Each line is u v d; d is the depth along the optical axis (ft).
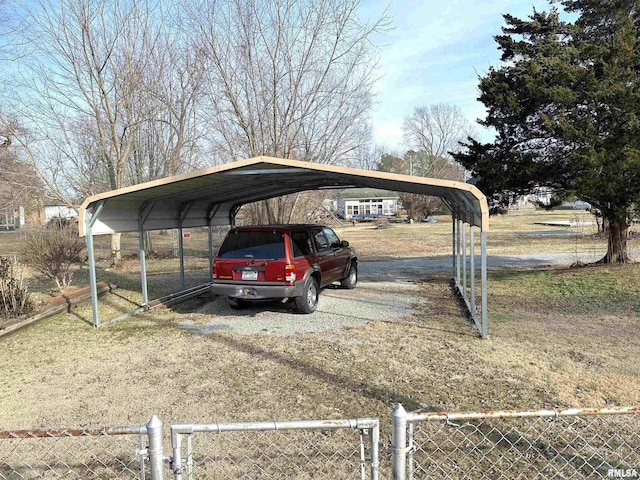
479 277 39.52
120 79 49.29
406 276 42.29
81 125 51.67
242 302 29.63
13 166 50.39
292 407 14.44
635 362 17.81
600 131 31.07
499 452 11.37
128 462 11.51
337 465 11.08
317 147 49.06
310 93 47.62
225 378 17.24
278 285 25.86
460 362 18.33
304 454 11.64
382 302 30.81
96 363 19.54
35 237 36.11
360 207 196.75
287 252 25.91
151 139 58.18
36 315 26.89
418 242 79.66
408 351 19.95
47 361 20.01
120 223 28.81
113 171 52.65
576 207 105.91
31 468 11.30
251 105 47.03
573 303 28.27
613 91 27.86
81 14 45.70
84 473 11.03
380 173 20.75
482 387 15.67
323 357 19.39
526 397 14.73
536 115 32.96
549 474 10.37
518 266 44.86
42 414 14.47
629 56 29.25
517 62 35.01
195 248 75.36
